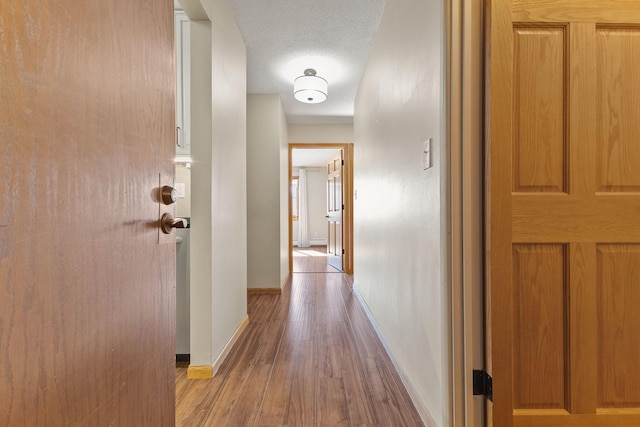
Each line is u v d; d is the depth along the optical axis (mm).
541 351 1105
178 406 1499
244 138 2600
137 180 767
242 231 2508
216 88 1889
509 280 1086
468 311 1127
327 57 2850
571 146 1106
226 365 1912
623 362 1106
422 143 1447
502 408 1075
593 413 1099
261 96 3717
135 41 762
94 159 616
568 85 1105
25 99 471
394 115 1949
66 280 548
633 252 1114
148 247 814
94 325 614
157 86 869
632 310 1111
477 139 1135
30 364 480
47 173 510
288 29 2438
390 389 1649
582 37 1103
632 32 1118
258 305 3168
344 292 3680
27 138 475
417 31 1516
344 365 1909
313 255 6930
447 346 1150
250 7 2184
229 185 2146
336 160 5410
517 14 1087
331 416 1421
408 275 1659
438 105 1244
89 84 604
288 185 4703
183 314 1964
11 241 451
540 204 1100
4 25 439
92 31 612
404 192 1742
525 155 1109
